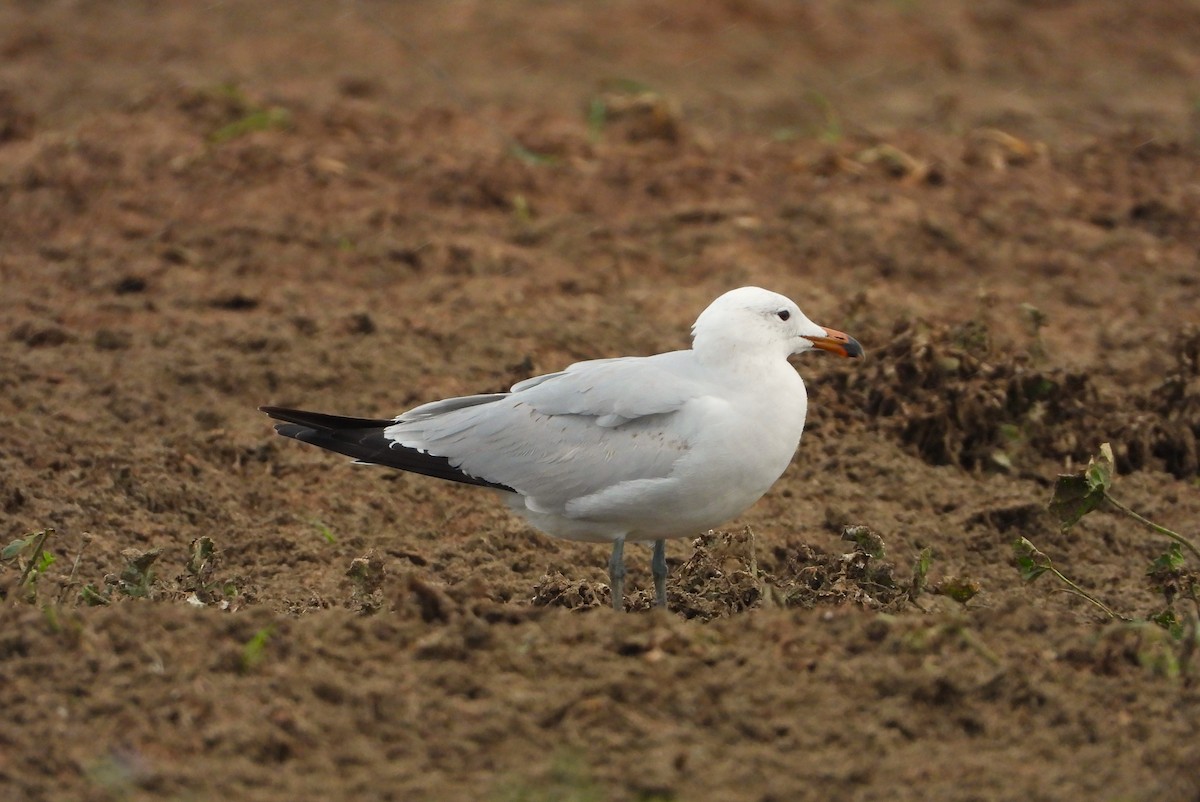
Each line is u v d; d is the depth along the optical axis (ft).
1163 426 45.27
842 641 29.84
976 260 60.13
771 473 33.24
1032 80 88.53
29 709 27.02
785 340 33.81
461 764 26.27
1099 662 29.60
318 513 41.75
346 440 35.47
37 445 43.47
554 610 30.91
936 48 93.20
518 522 41.16
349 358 50.90
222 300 55.72
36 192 64.34
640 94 78.69
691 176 67.62
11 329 52.34
